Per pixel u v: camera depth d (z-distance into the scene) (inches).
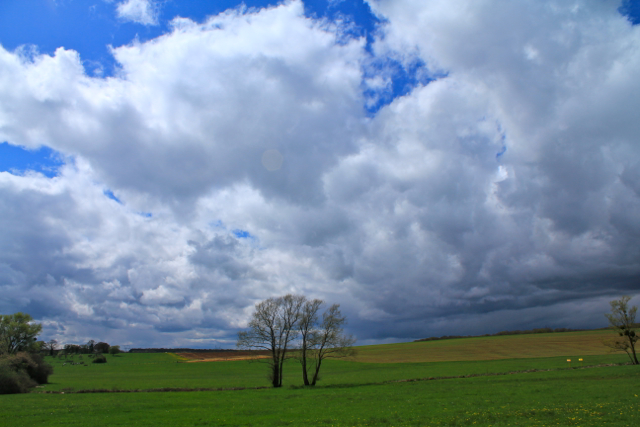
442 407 1387.8
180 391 2343.8
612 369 2544.3
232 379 3309.5
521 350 5059.1
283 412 1407.5
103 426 1179.3
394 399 1673.2
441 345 6505.9
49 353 7062.0
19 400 1851.6
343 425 1127.6
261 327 2647.6
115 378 3526.1
